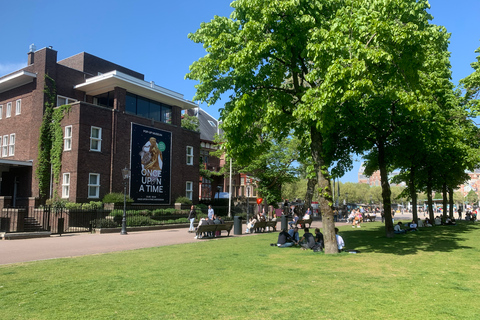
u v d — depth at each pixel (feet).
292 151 130.93
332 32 38.75
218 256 42.93
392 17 41.09
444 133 72.08
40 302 22.82
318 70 41.73
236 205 152.97
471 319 19.56
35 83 100.73
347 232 79.15
